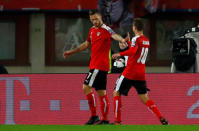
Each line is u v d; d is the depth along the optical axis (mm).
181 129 18734
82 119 26094
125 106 25891
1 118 26516
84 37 41312
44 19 41188
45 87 26297
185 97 25703
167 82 25766
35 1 40281
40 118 26312
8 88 26484
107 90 25875
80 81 26125
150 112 25797
